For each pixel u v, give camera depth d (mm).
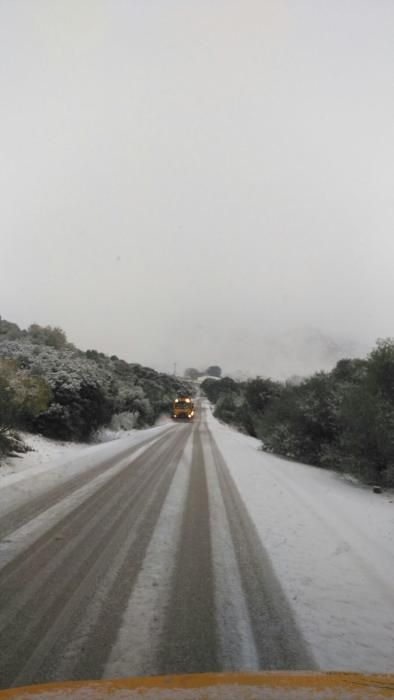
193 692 1947
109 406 22109
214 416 62750
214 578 4258
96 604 3574
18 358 19688
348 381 17125
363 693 1949
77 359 22969
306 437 15695
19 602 3568
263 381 35125
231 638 3131
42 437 16375
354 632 3330
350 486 10914
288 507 7594
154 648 2943
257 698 1889
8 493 7336
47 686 2043
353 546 5570
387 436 10508
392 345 12477
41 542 5078
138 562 4586
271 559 4906
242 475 10867
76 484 8492
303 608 3707
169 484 9070
